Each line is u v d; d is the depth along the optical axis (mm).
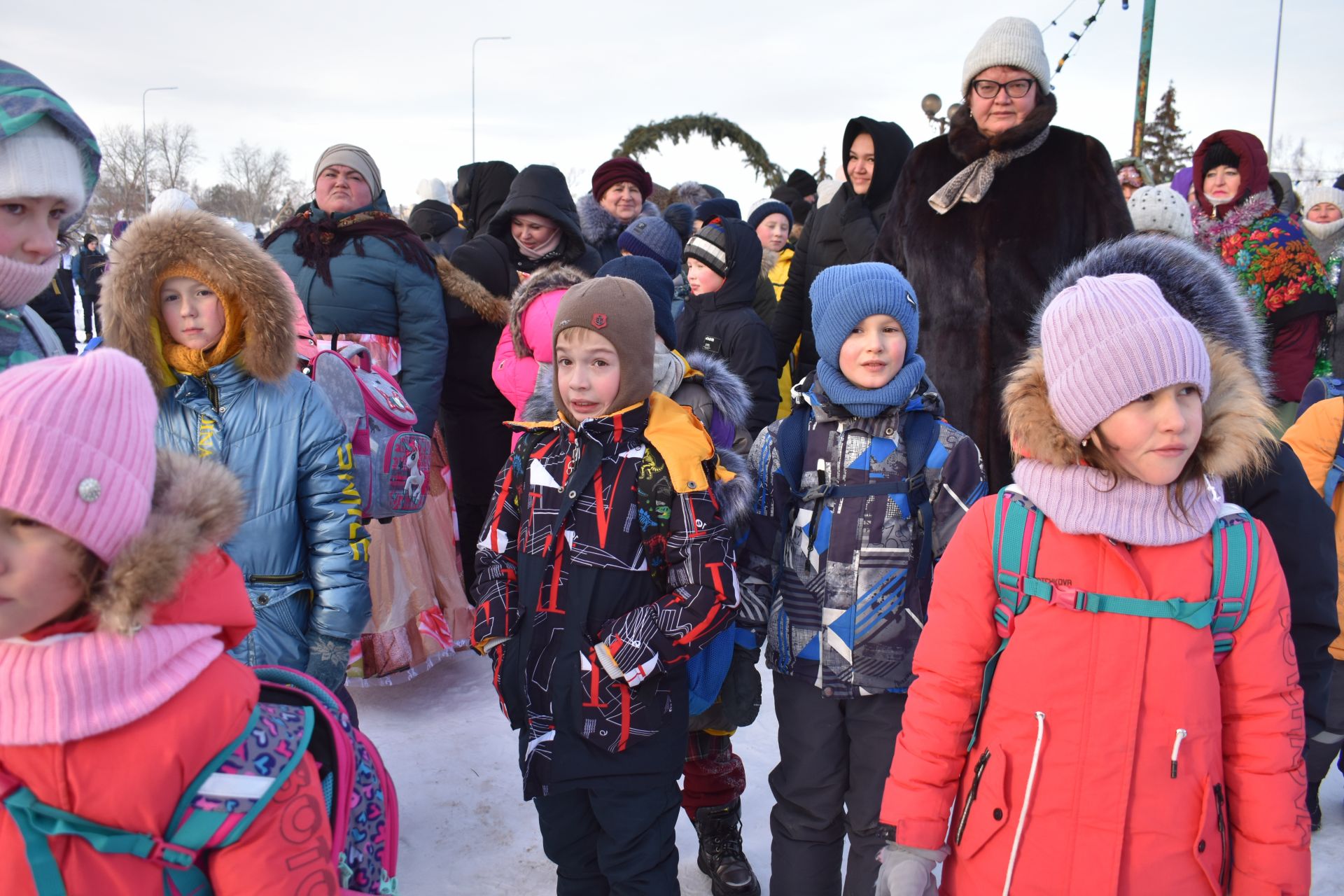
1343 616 2562
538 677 2031
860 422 2246
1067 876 1454
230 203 60938
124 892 1030
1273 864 1401
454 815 2863
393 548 3514
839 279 2273
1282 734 1432
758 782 3035
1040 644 1513
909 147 4676
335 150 3531
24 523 980
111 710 1007
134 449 1031
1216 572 1461
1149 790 1430
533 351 3229
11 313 1810
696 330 3707
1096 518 1471
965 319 3385
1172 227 3398
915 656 1671
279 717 1160
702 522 2018
